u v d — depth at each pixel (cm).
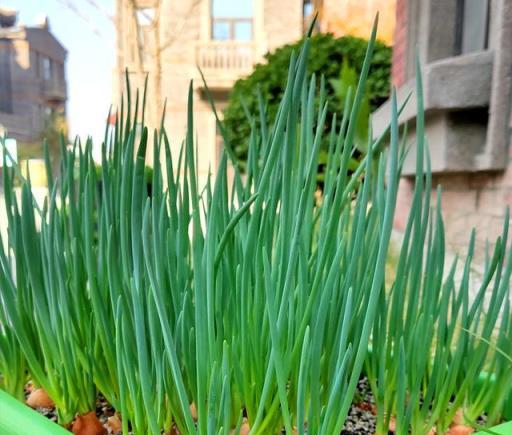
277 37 1426
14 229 104
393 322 91
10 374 107
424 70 362
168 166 89
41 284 96
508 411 101
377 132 477
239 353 86
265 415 86
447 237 389
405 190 514
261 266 83
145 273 85
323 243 78
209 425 70
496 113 334
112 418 98
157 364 79
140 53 891
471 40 414
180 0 1362
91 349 97
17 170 102
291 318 77
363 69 70
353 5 1071
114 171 96
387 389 92
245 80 684
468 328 94
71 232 100
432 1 432
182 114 1373
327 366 84
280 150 83
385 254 68
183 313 78
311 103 84
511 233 273
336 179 84
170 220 90
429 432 97
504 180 334
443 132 368
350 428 98
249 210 91
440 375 92
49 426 78
